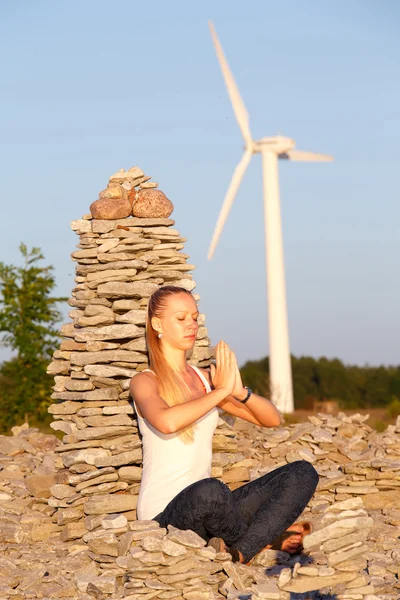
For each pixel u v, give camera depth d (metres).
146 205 6.68
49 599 4.78
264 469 7.60
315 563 5.29
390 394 36.16
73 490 6.18
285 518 5.16
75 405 6.45
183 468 5.27
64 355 6.57
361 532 4.33
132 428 6.24
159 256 6.64
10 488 6.86
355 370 38.59
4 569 5.25
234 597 4.45
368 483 7.20
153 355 5.53
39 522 6.23
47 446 8.90
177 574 4.57
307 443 8.37
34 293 20.77
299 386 37.38
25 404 20.36
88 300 6.53
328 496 7.11
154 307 5.53
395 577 5.05
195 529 5.02
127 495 6.00
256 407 5.74
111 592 4.69
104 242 6.61
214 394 5.21
